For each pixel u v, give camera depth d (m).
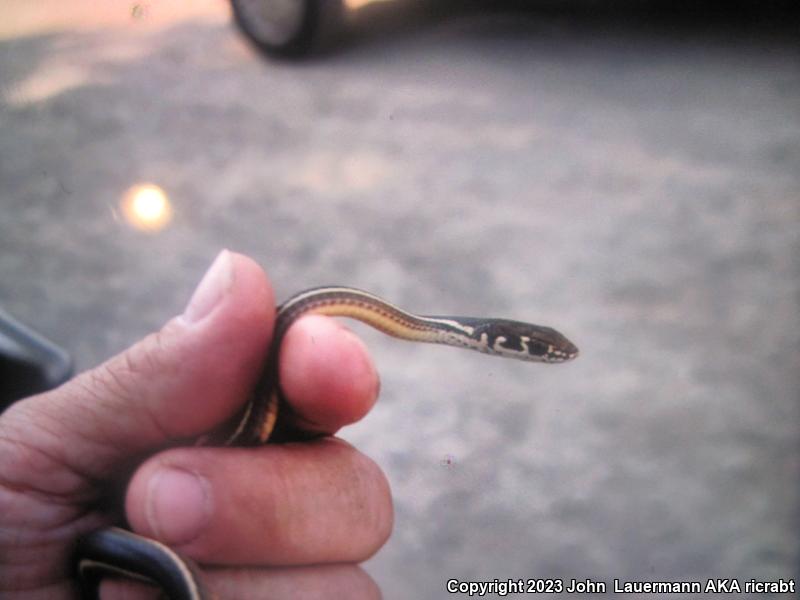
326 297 0.22
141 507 0.17
